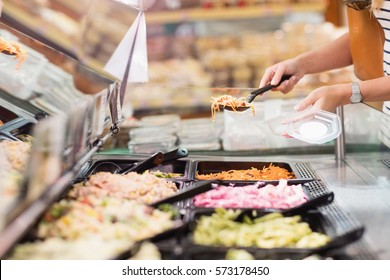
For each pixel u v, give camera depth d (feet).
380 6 8.19
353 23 8.95
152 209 5.77
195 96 10.62
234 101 7.97
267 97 9.37
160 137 9.61
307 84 13.80
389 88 7.39
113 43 7.80
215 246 4.98
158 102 10.74
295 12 15.49
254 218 5.82
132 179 6.82
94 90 7.81
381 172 7.27
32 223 4.75
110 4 7.63
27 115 8.07
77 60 8.39
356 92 7.36
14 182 4.72
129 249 4.75
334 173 7.73
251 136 9.20
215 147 9.37
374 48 8.94
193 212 5.86
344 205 6.29
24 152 6.57
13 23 8.48
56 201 5.78
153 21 15.20
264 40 15.26
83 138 5.51
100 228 5.15
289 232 5.41
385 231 5.51
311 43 14.80
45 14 8.35
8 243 3.90
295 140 9.15
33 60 8.38
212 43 15.30
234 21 15.75
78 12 8.07
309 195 6.76
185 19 15.23
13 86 8.19
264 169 8.18
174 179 7.36
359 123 7.96
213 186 6.82
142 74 7.82
